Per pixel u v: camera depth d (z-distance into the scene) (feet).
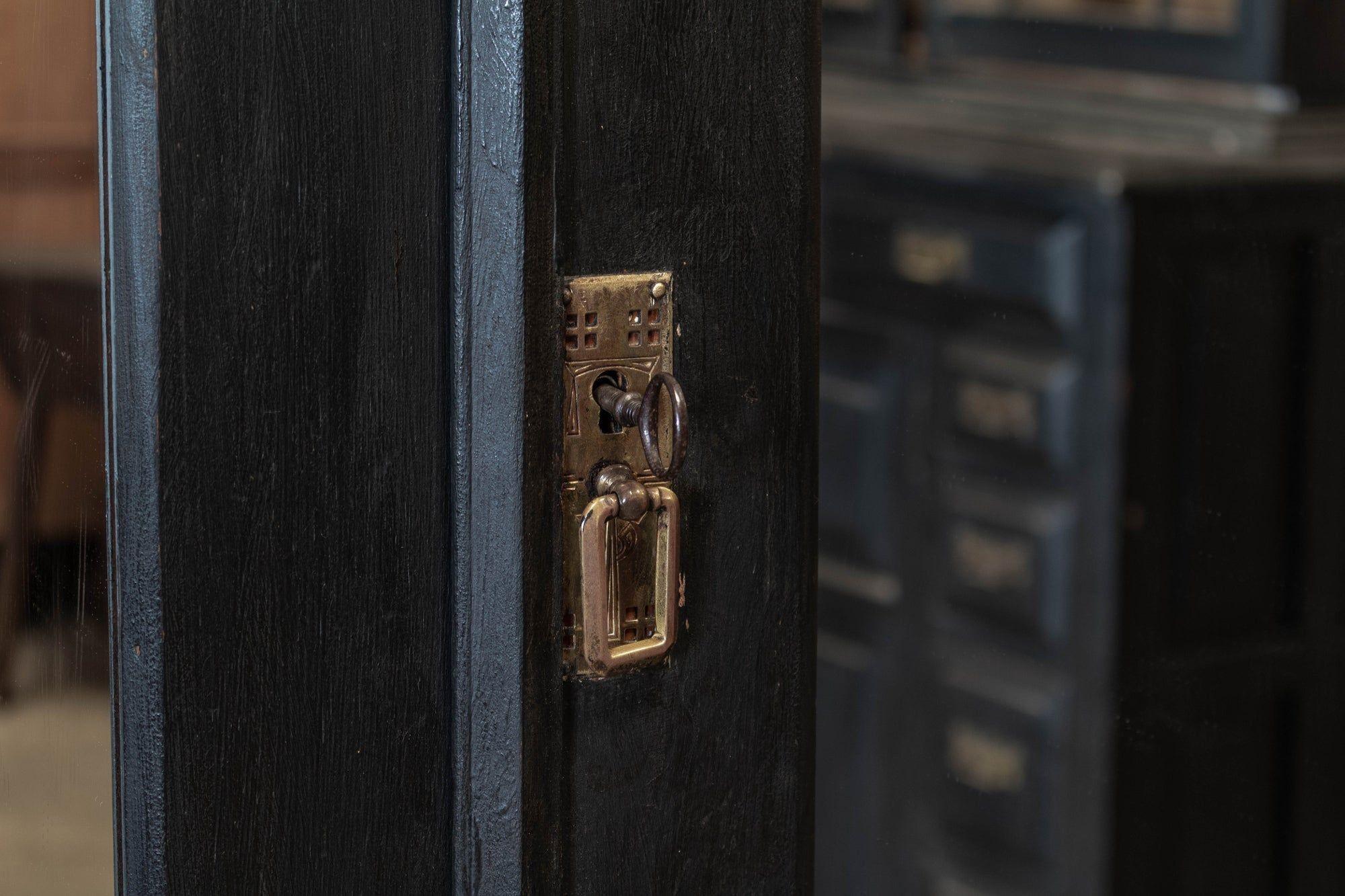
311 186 2.68
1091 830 6.03
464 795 2.82
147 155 2.62
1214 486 5.33
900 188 7.02
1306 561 5.02
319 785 2.76
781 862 2.98
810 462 2.93
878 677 7.30
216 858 2.73
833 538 7.48
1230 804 4.98
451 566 2.79
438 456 2.77
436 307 2.75
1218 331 5.39
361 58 2.68
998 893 6.66
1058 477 6.33
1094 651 6.07
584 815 2.85
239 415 2.68
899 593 7.19
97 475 2.72
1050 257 6.25
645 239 2.79
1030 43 7.20
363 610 2.76
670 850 2.90
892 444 7.17
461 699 2.80
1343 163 5.77
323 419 2.71
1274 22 6.16
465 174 2.73
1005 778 6.59
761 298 2.86
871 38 8.03
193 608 2.69
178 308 2.64
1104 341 6.03
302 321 2.69
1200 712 5.06
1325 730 5.02
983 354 6.66
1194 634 5.24
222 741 2.71
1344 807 5.07
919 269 6.92
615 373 2.80
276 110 2.66
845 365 7.33
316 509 2.72
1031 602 6.47
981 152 6.63
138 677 2.69
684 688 2.88
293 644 2.73
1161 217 5.72
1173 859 5.17
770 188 2.85
